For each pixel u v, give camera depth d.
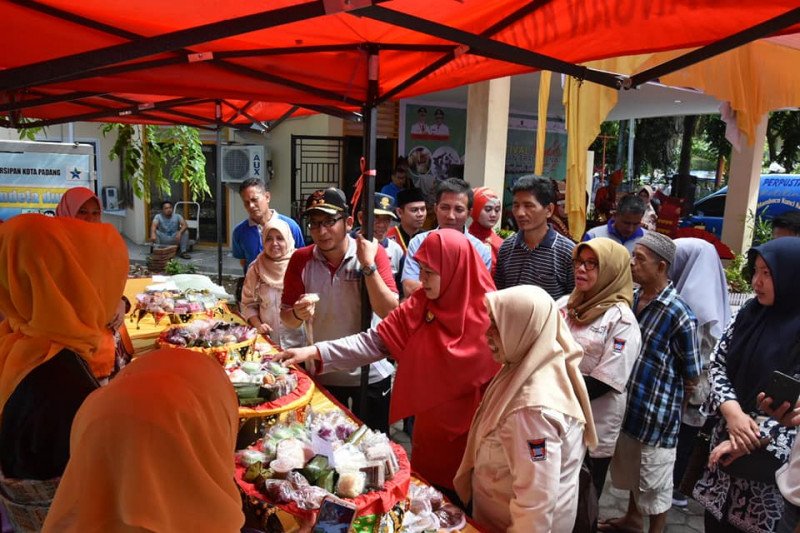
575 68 1.92
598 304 2.59
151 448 0.89
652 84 6.30
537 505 1.70
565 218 7.43
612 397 2.52
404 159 8.88
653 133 17.05
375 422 3.17
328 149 9.73
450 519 1.79
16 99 2.73
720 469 2.18
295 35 2.13
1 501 1.35
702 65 4.75
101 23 1.85
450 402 2.28
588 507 1.99
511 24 1.98
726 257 6.27
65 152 5.66
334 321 2.96
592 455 2.53
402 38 2.21
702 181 18.86
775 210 9.80
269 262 3.58
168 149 7.80
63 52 1.95
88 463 0.89
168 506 0.89
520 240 3.46
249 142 10.54
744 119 5.16
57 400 1.34
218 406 1.02
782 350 2.11
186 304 3.64
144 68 1.90
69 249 1.44
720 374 2.32
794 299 2.12
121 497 0.88
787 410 1.83
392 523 1.62
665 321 2.73
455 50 2.15
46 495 1.32
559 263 3.29
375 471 1.66
